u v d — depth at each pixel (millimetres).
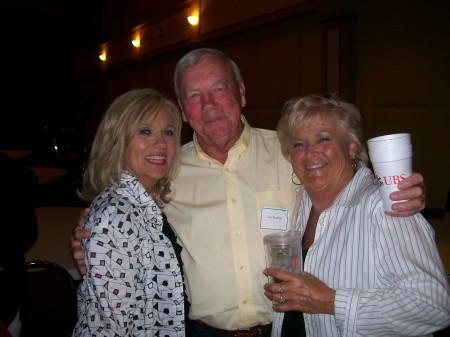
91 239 1365
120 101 1609
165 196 1846
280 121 1702
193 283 1784
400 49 5055
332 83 5762
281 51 6949
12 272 1704
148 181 1698
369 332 1279
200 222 1805
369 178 1550
